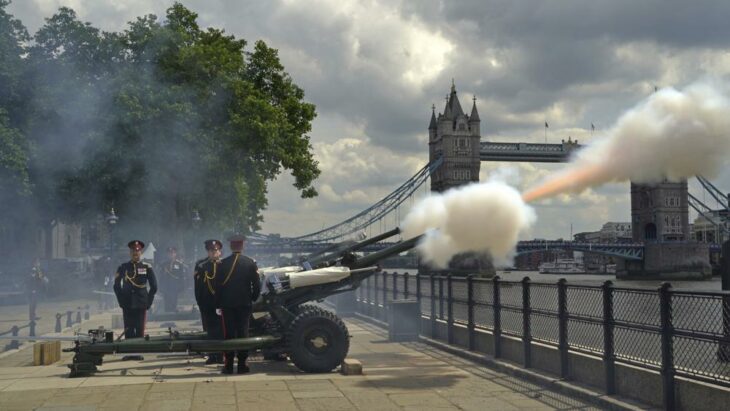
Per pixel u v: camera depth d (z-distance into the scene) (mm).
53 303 38312
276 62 46500
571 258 196000
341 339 13031
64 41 42906
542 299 12344
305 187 45812
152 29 42688
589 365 10938
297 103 46688
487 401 10406
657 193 166250
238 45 46344
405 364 14219
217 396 10742
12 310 33500
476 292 15375
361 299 28266
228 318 12930
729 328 8094
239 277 12859
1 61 40875
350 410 9812
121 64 42938
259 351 15234
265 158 43406
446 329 17453
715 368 8320
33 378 12484
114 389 11297
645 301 9539
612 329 10297
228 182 41625
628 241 173125
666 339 9023
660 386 9266
